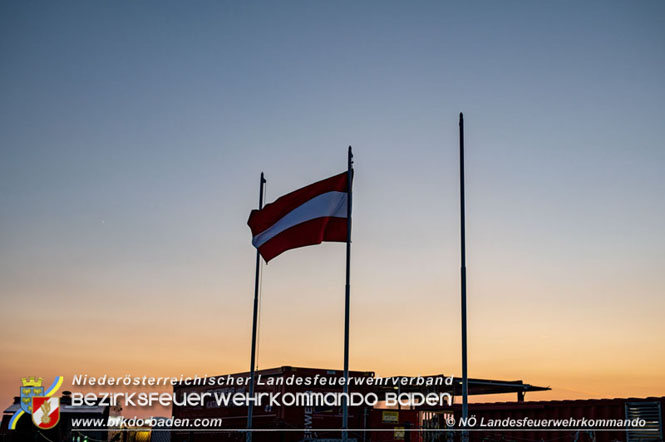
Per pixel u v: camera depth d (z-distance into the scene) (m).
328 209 29.50
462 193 26.41
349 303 28.91
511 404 33.53
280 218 30.47
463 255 25.80
